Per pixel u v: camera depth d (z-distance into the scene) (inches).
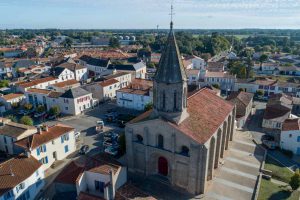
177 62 1823.3
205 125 1993.1
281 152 2640.3
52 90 4156.0
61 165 2365.9
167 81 1819.6
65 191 1811.0
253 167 2285.9
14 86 4510.3
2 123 2753.4
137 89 3937.0
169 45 1809.8
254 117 3604.8
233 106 2536.9
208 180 2071.9
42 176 2036.2
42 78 4815.5
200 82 5191.9
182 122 1919.3
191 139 1798.7
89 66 6289.4
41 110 3654.0
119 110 3826.3
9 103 3934.5
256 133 3026.6
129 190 1758.1
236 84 4945.9
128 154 2142.0
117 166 1807.3
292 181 1968.5
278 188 2039.9
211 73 5295.3
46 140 2301.9
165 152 1953.7
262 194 1950.1
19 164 1939.0
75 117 3570.4
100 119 3484.3
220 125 2089.1
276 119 3149.6
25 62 6555.1
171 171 1972.2
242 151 2564.0
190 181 1899.6
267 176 2151.8
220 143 2186.3
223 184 2036.2
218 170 2220.7
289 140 2642.7
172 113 1889.8
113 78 4554.6
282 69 6712.6
